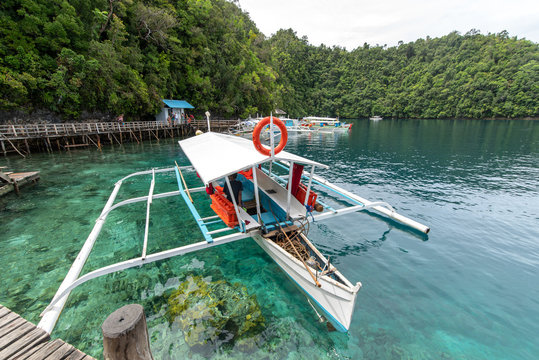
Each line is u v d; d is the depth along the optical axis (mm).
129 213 11336
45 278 7137
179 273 7328
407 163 22344
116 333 2248
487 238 9570
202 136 12320
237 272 7348
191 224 10375
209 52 45625
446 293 6746
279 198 8344
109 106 30188
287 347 5070
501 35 140125
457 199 13516
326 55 133625
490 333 5527
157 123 35594
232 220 7430
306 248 6855
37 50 24594
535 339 5379
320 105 112875
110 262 7855
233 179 7570
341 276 5594
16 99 23531
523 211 11961
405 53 140500
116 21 30062
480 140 37000
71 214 11117
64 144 27359
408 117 107625
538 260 8227
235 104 53031
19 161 20906
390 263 8016
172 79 40375
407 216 11453
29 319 5785
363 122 88312
